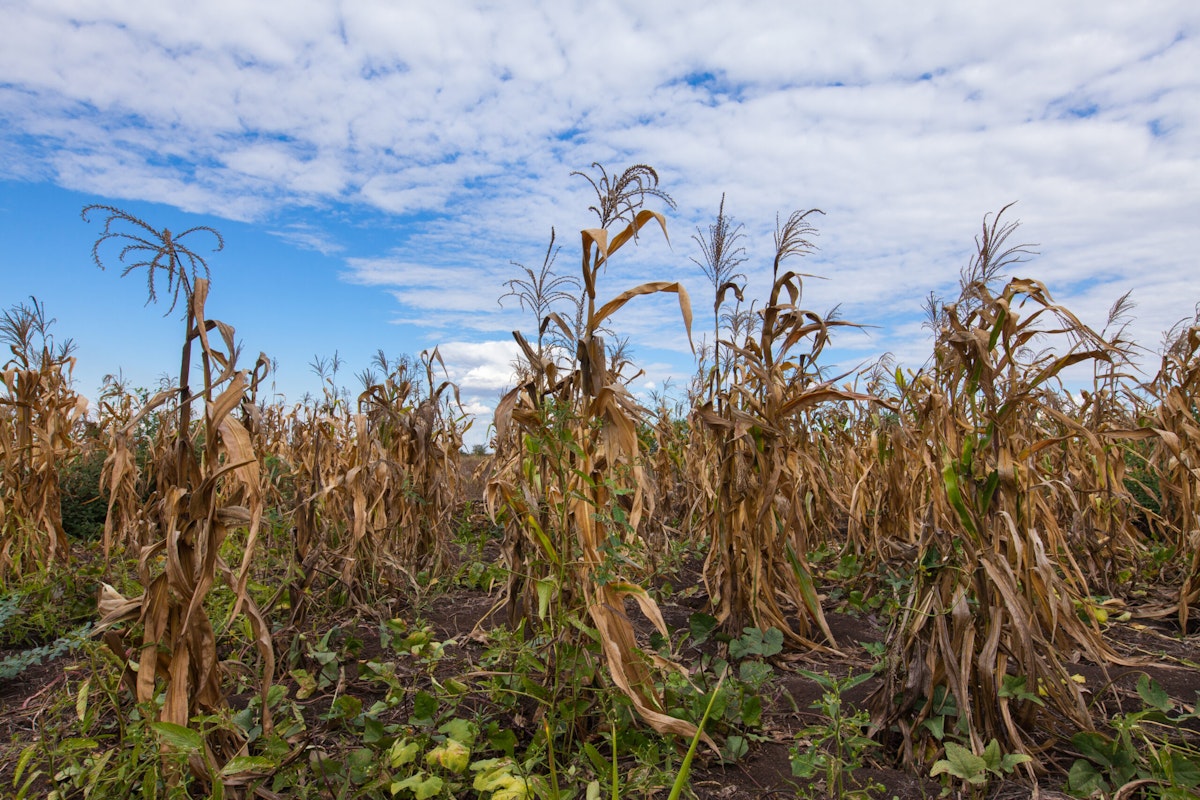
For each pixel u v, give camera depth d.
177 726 1.85
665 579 5.21
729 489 3.92
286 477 5.03
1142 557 5.40
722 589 3.94
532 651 2.77
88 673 3.46
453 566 5.77
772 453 3.83
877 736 2.74
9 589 4.59
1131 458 6.50
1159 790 2.22
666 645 3.21
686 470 6.15
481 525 7.23
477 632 4.06
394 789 2.20
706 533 5.32
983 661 2.54
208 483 2.09
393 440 5.50
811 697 3.23
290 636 3.58
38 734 2.86
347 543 4.71
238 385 2.12
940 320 3.33
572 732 2.61
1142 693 2.53
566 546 2.74
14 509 4.70
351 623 4.21
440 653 3.33
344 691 3.31
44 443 4.82
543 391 2.99
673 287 2.76
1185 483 4.73
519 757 2.61
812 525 5.69
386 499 5.11
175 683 2.08
